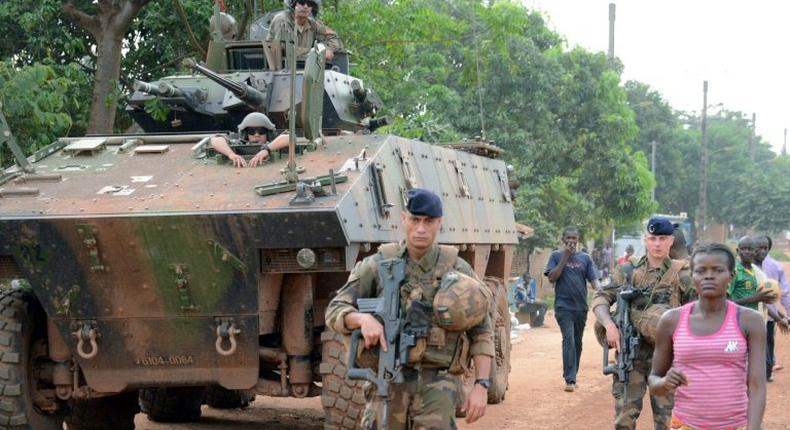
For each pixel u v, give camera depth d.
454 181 10.78
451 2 27.73
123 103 18.14
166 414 10.56
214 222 7.50
